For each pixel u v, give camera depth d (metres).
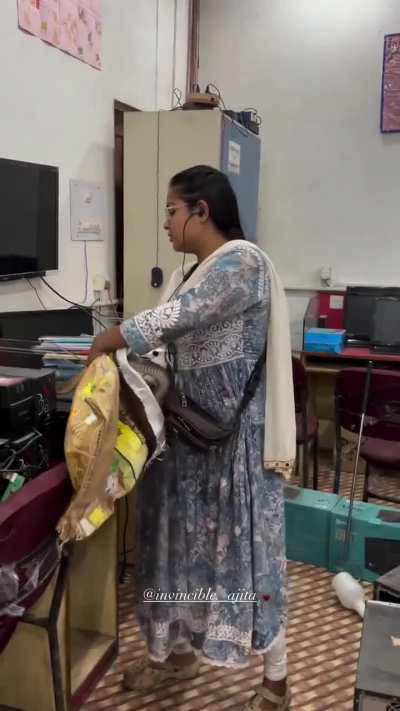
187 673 1.89
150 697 1.83
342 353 3.52
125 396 1.39
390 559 2.43
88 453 1.25
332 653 2.04
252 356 1.52
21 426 1.52
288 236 4.16
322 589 2.43
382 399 2.56
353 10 3.81
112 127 3.20
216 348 1.50
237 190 3.28
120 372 1.37
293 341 4.03
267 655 1.69
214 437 1.48
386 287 3.75
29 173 2.43
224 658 1.58
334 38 3.88
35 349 1.84
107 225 3.21
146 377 1.48
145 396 1.38
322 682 1.90
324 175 4.03
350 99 3.90
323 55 3.91
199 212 1.50
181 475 1.57
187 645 1.84
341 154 3.98
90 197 3.02
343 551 2.51
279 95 4.03
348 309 3.78
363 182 3.97
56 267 2.69
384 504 3.16
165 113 2.98
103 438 1.26
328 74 3.92
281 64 3.99
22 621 1.50
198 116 2.94
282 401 1.51
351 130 3.94
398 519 2.47
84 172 2.96
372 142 3.91
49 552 1.39
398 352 3.53
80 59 2.86
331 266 4.11
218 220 1.51
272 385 1.52
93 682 1.86
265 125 4.08
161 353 1.58
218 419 1.52
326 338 3.52
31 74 2.51
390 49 3.76
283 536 1.61
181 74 4.07
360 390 2.61
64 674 1.62
